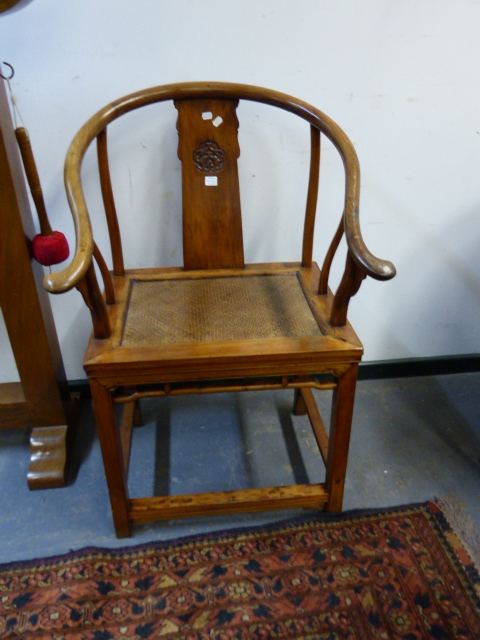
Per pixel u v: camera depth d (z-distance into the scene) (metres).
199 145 1.07
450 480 1.24
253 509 1.08
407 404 1.49
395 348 1.56
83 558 1.04
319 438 1.17
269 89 1.04
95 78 1.08
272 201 1.28
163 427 1.40
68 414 1.27
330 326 0.95
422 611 0.96
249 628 0.93
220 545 1.07
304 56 1.11
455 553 1.06
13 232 0.98
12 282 1.03
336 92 1.16
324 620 0.94
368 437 1.37
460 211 1.34
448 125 1.22
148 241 1.31
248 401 1.49
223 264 1.16
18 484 1.23
